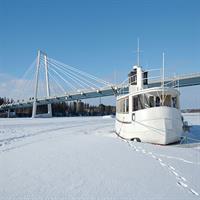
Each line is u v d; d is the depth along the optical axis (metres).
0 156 12.24
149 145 17.25
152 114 19.56
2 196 7.13
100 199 7.08
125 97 22.30
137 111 20.48
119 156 12.50
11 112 106.75
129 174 9.52
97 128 34.44
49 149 14.25
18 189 7.68
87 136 22.25
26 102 85.38
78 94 70.44
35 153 13.03
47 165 10.49
